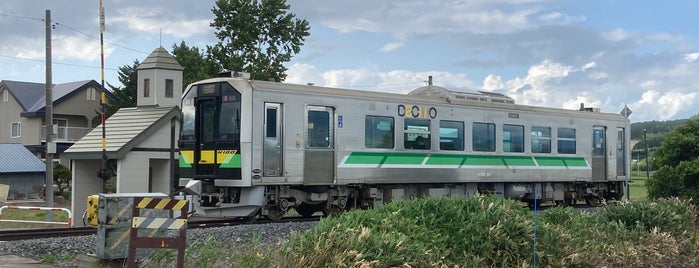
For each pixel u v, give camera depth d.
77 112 46.12
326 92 16.44
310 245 8.30
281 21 37.22
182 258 7.95
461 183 19.83
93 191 26.27
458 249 9.28
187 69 36.41
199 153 16.09
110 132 25.94
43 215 26.36
